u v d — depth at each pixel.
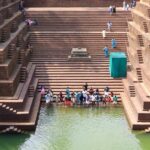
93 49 38.06
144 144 24.48
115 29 40.53
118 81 34.47
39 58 37.09
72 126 27.34
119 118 29.09
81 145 24.19
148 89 29.38
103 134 25.92
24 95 27.83
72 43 38.66
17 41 33.62
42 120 28.45
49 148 23.72
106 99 32.41
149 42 30.62
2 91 27.08
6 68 27.23
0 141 24.88
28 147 23.94
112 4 46.00
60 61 36.59
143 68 31.50
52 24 40.84
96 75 35.16
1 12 31.91
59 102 32.47
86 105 31.97
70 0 45.91
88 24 40.88
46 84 34.28
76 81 34.56
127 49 37.56
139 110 26.88
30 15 41.47
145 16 35.34
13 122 26.20
